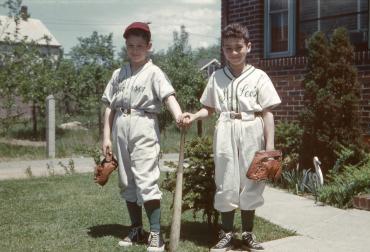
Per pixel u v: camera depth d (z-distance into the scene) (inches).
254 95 120.4
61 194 209.3
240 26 120.9
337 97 210.1
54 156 390.0
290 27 273.9
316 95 211.2
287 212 169.0
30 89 464.1
